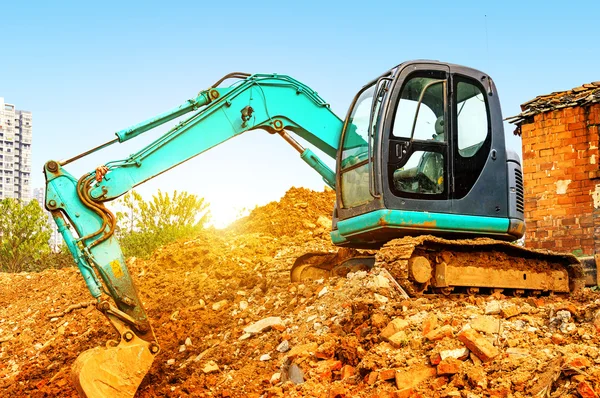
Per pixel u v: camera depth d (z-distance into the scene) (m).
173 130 8.93
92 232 8.18
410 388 6.40
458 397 6.07
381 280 8.66
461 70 9.30
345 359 7.39
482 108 9.45
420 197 8.86
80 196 8.24
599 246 13.18
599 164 13.35
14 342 12.28
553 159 13.88
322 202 15.83
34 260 23.58
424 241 8.81
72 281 15.79
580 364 5.84
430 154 9.04
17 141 122.12
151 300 12.40
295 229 14.74
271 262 12.36
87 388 7.29
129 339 7.79
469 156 9.23
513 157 9.62
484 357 6.53
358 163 9.26
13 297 15.71
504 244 9.30
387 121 8.80
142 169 8.66
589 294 9.67
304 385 7.11
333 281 9.87
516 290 9.95
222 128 9.23
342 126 9.92
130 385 7.56
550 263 10.45
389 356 7.05
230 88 9.37
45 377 10.12
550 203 13.84
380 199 8.70
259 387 7.77
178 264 13.70
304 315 9.02
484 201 9.24
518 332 7.11
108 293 8.22
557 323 7.11
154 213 19.92
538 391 5.80
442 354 6.67
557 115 13.90
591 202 13.38
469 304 8.27
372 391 6.62
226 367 8.56
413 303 8.26
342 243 10.01
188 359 9.32
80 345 11.28
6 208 23.97
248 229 15.14
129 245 19.36
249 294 11.21
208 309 10.93
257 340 9.01
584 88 14.22
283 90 9.68
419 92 9.05
